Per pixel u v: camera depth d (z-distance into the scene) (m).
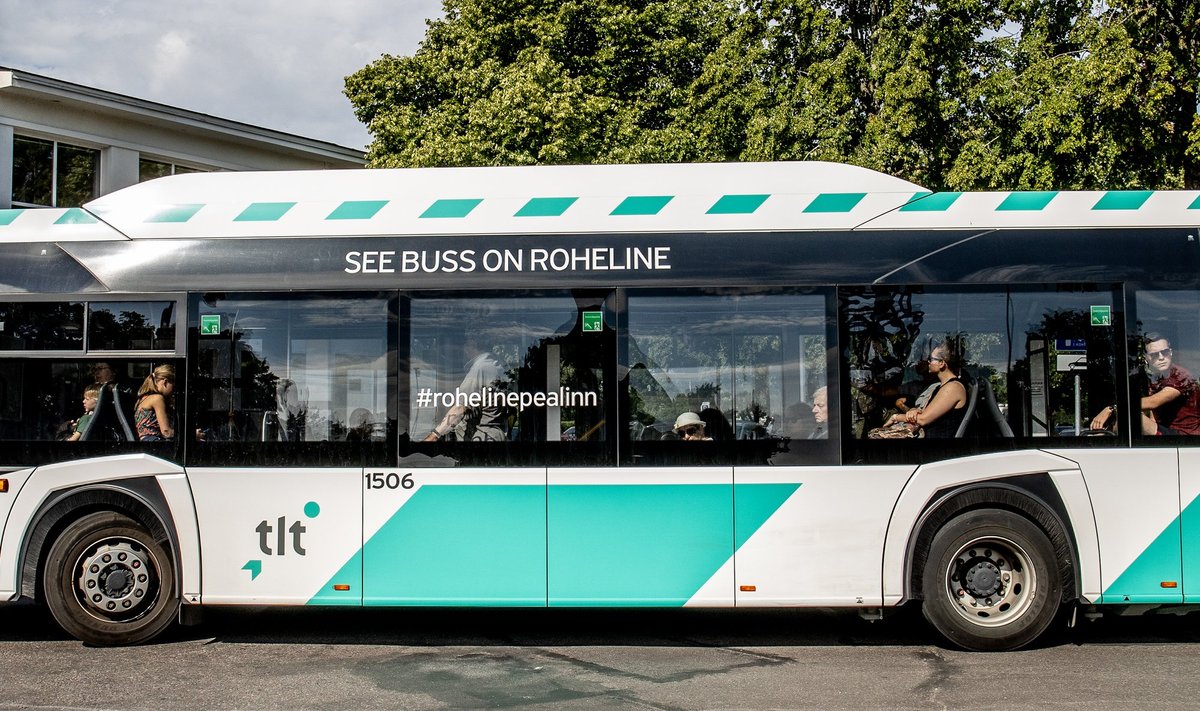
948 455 6.93
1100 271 7.06
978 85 19.05
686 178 7.28
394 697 5.77
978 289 7.06
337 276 7.20
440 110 25.20
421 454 7.05
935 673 6.31
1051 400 7.00
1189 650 6.95
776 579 6.93
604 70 25.91
